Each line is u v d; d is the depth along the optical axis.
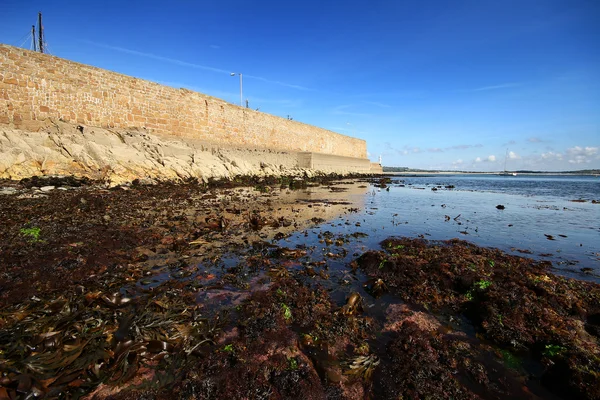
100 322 3.44
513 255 6.91
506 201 19.00
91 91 16.78
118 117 18.16
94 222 7.80
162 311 3.79
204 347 3.22
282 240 7.55
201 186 16.50
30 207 8.66
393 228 9.53
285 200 14.67
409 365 3.05
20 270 4.79
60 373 2.69
